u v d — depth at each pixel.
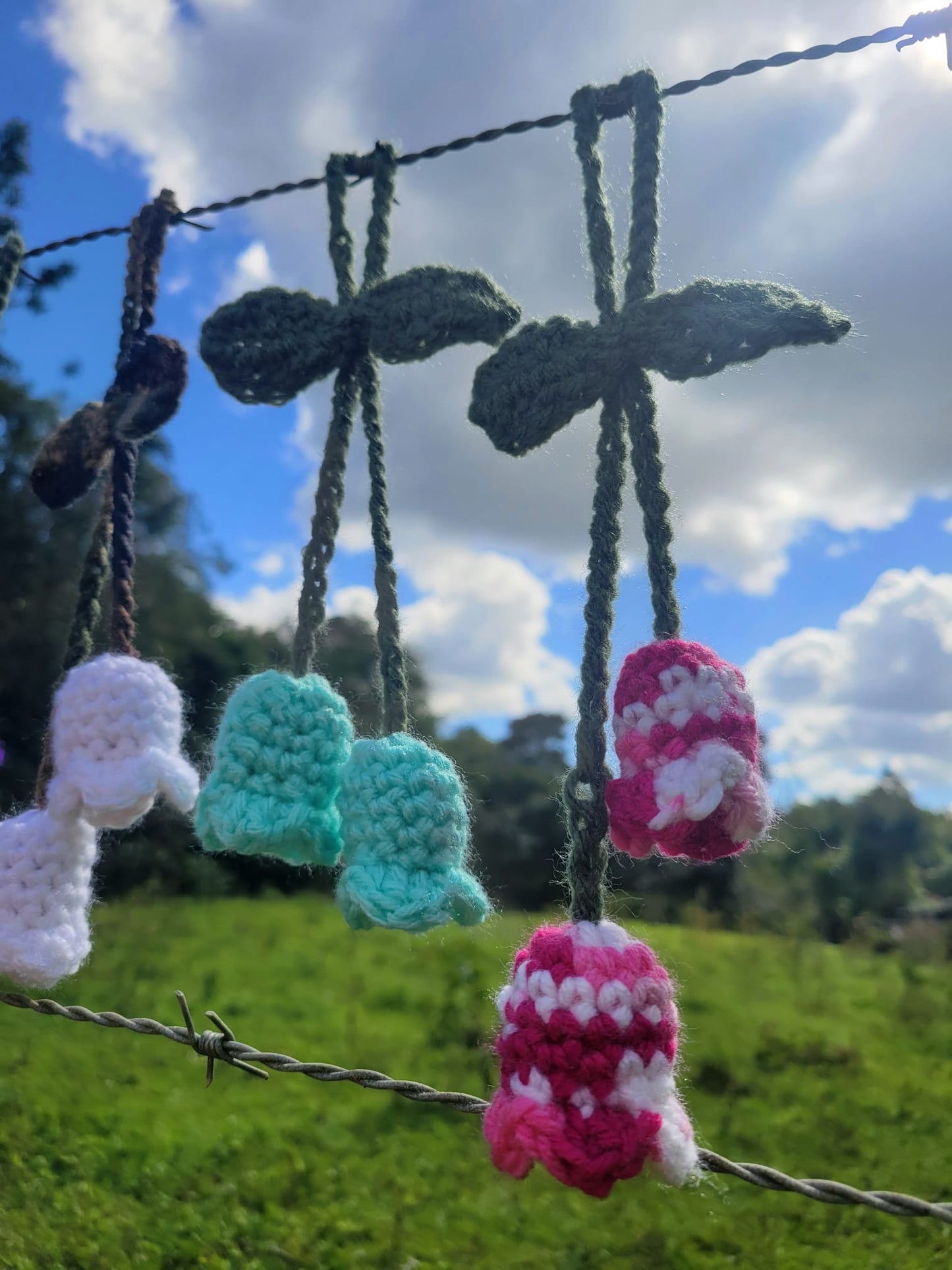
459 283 0.23
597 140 0.21
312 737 0.22
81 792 0.23
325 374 0.24
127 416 0.26
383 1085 0.22
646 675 0.19
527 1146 0.17
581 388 0.20
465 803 0.21
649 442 0.20
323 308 0.24
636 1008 0.17
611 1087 0.17
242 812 0.21
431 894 0.20
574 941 0.18
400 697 0.22
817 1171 0.54
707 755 0.18
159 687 0.23
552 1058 0.17
